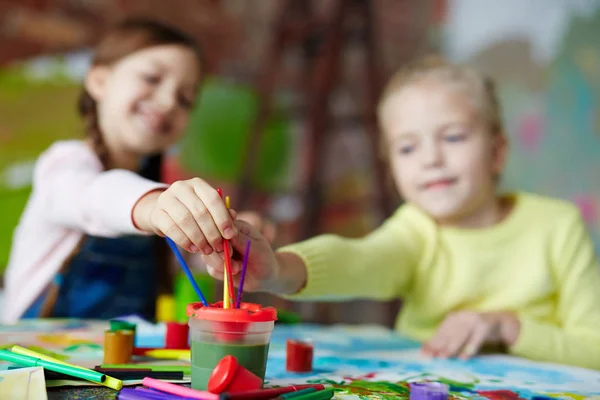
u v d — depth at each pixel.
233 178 2.21
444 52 2.28
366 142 2.25
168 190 0.63
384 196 2.06
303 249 0.79
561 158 2.18
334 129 2.23
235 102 2.25
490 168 1.08
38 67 1.94
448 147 1.04
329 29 2.14
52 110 1.94
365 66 2.15
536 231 1.08
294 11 2.24
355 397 0.54
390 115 1.11
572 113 2.20
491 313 0.91
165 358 0.69
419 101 1.06
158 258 1.36
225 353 0.50
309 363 0.67
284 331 1.03
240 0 2.32
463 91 1.07
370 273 0.92
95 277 1.27
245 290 0.68
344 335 1.01
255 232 0.65
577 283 1.05
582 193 2.17
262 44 2.36
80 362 0.63
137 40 1.30
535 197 1.15
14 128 1.88
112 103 1.27
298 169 2.32
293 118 2.26
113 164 1.31
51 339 0.77
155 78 1.27
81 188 0.97
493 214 1.11
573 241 1.08
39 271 1.21
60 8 1.99
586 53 2.23
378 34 2.32
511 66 2.21
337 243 0.88
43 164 1.23
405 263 1.04
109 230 0.82
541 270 1.05
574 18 2.23
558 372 0.73
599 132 2.20
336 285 0.83
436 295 1.06
